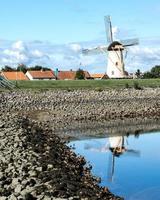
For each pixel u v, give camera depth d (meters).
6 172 17.55
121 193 19.73
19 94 68.31
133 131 42.78
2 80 80.06
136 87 84.69
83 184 17.72
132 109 58.84
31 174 17.39
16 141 25.17
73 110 55.28
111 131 42.31
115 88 82.75
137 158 28.94
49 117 49.16
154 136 39.69
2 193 14.84
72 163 23.78
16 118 38.50
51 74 133.50
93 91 76.31
